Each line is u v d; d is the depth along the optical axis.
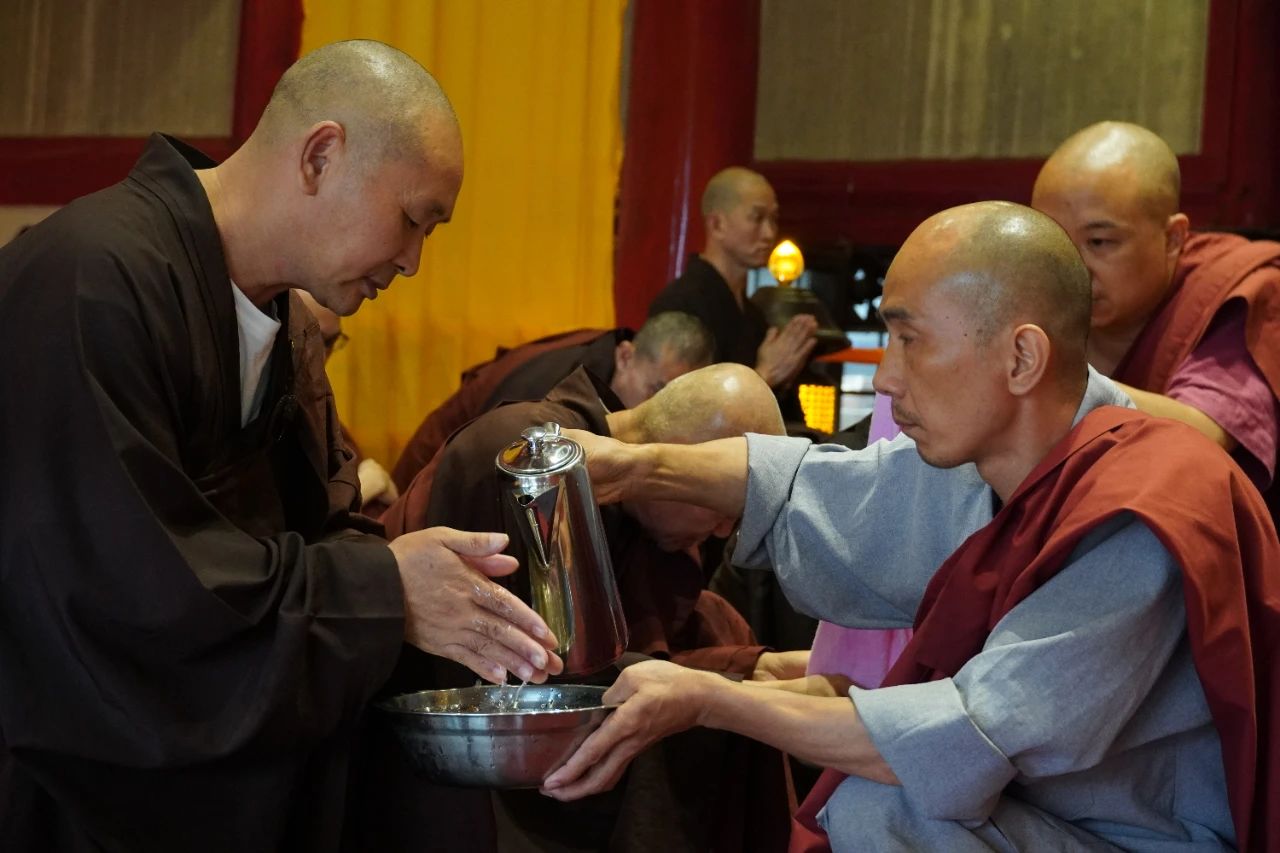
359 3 4.59
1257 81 4.21
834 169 4.53
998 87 4.43
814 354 3.92
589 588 1.79
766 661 2.39
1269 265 2.71
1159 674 1.68
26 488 1.59
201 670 1.64
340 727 1.79
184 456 1.72
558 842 2.06
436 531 1.75
